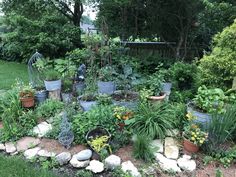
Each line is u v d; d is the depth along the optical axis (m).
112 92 4.59
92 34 4.95
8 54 9.63
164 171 2.82
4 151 3.24
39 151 3.15
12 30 9.46
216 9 7.03
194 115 3.37
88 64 5.55
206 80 4.16
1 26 10.15
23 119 3.74
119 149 3.17
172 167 2.85
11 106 3.89
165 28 8.02
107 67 4.98
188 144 3.10
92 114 3.53
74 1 8.45
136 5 7.04
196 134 3.03
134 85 4.86
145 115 3.46
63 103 4.32
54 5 8.87
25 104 4.12
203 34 8.04
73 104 4.11
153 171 2.80
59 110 4.10
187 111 3.57
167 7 7.08
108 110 3.60
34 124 3.75
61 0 8.88
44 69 5.00
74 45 8.60
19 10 8.88
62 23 8.93
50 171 2.83
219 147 3.09
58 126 3.53
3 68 8.07
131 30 8.12
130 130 3.37
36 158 3.05
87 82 4.57
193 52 8.30
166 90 4.70
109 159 2.92
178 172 2.81
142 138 3.03
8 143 3.35
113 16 7.67
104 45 5.07
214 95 3.36
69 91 4.81
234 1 7.19
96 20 7.84
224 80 3.98
